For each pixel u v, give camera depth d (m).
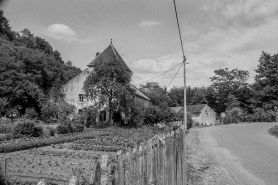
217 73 80.94
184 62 25.98
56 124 31.86
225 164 11.41
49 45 83.94
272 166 11.08
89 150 15.88
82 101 42.16
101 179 2.32
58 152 14.74
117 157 2.75
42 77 54.47
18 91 36.25
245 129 32.69
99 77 34.72
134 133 25.67
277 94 68.31
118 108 35.47
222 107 82.19
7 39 60.34
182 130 7.56
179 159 6.52
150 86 92.56
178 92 90.94
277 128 28.47
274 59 69.75
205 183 8.30
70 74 74.75
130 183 2.98
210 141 20.19
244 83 79.00
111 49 47.00
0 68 41.56
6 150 14.82
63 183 7.88
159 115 38.06
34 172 9.65
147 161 3.69
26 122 22.23
